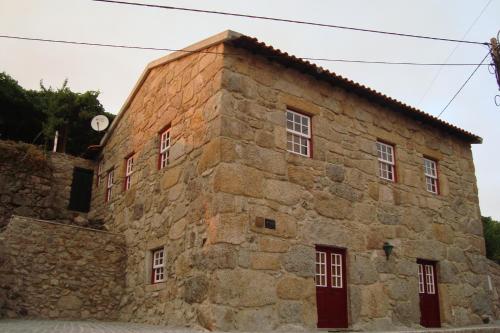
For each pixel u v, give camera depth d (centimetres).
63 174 1470
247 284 749
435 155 1213
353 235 937
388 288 966
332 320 859
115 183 1297
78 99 2020
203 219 799
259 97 871
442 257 1122
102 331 677
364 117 1055
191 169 880
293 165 880
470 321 1130
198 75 927
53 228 1036
